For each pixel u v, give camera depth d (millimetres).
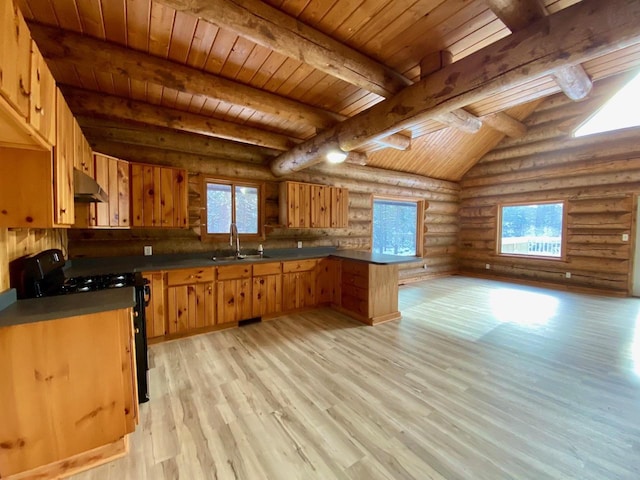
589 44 1464
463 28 1970
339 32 2002
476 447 1643
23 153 1418
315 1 1735
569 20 1500
